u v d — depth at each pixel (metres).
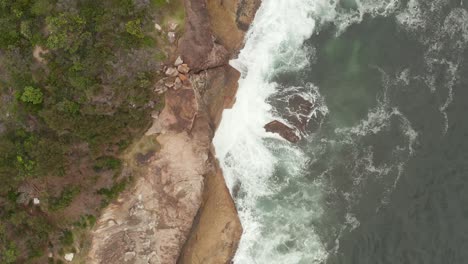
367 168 37.00
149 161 35.50
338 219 36.69
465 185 35.66
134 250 35.16
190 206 36.09
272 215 37.25
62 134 33.44
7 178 32.91
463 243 34.72
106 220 34.59
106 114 33.94
